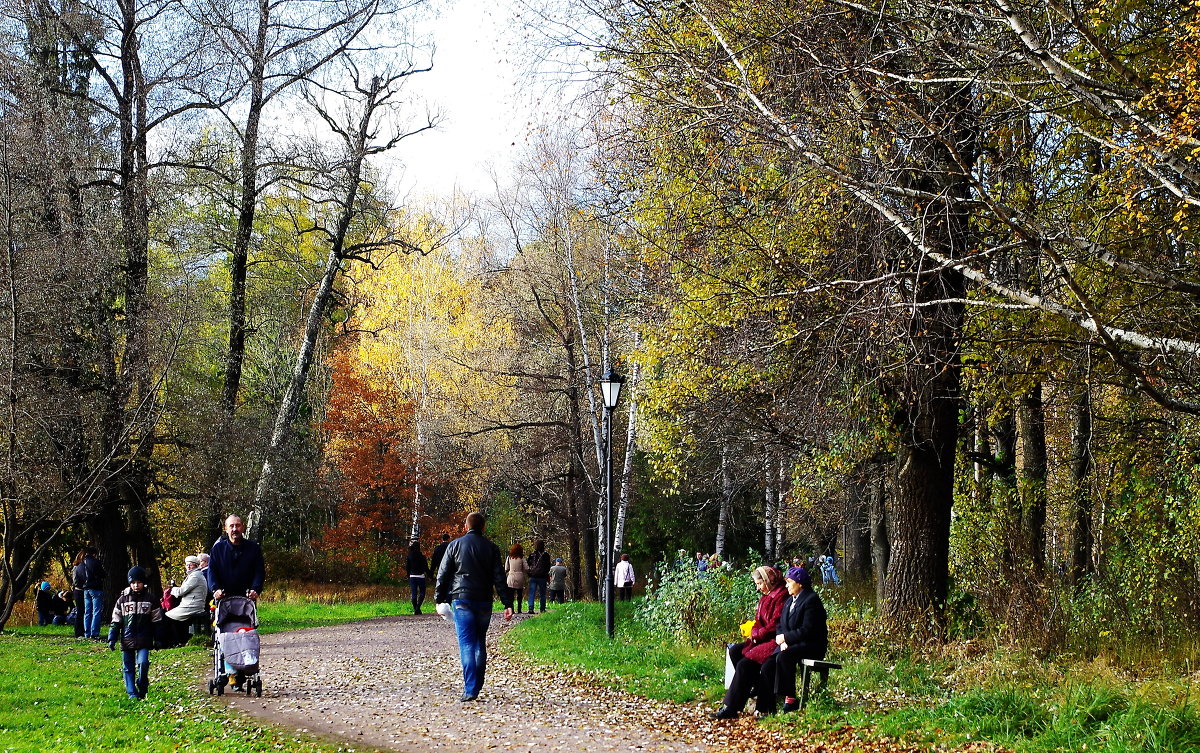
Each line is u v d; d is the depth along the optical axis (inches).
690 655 548.7
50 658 644.1
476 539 443.5
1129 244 422.0
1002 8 338.0
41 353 869.2
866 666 492.7
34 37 908.6
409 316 1679.4
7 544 837.8
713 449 820.0
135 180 965.8
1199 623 530.9
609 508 696.4
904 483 617.6
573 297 1326.3
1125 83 373.1
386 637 776.9
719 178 528.7
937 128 386.0
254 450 1046.4
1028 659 486.0
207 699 447.5
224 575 462.0
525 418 1534.2
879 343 454.9
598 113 524.4
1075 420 598.5
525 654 617.3
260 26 1058.1
